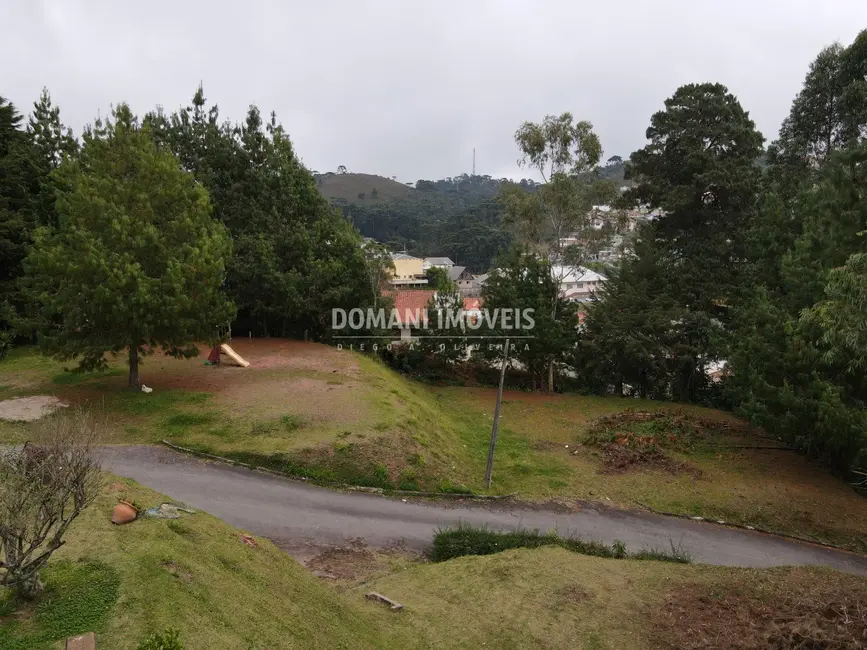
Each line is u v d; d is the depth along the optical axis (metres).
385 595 9.66
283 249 28.92
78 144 28.06
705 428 23.06
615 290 30.34
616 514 15.39
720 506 16.11
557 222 29.16
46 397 17.27
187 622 5.90
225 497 12.64
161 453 14.26
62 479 5.96
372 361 28.12
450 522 13.51
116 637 5.36
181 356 18.80
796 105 28.69
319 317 30.30
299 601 7.75
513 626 8.82
